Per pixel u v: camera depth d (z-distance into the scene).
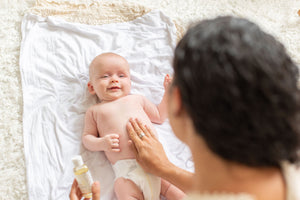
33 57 1.61
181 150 1.44
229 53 0.45
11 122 1.46
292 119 0.47
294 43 1.82
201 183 0.56
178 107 0.54
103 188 1.33
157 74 1.65
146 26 1.76
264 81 0.44
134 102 1.45
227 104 0.45
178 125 0.58
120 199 1.23
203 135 0.51
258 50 0.46
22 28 1.70
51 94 1.53
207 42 0.47
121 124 1.35
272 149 0.49
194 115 0.49
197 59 0.47
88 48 1.68
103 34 1.74
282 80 0.46
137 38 1.74
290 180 0.55
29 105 1.48
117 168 1.29
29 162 1.35
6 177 1.33
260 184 0.53
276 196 0.54
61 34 1.70
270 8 2.00
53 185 1.31
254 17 1.95
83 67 1.62
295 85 0.49
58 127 1.44
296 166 0.57
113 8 1.81
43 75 1.57
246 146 0.48
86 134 1.40
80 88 1.56
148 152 1.16
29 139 1.40
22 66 1.57
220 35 0.47
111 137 1.30
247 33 0.47
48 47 1.66
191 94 0.48
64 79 1.58
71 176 1.33
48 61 1.61
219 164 0.53
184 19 1.89
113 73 1.47
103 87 1.44
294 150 0.52
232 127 0.47
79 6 1.81
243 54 0.45
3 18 1.76
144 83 1.61
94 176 1.35
